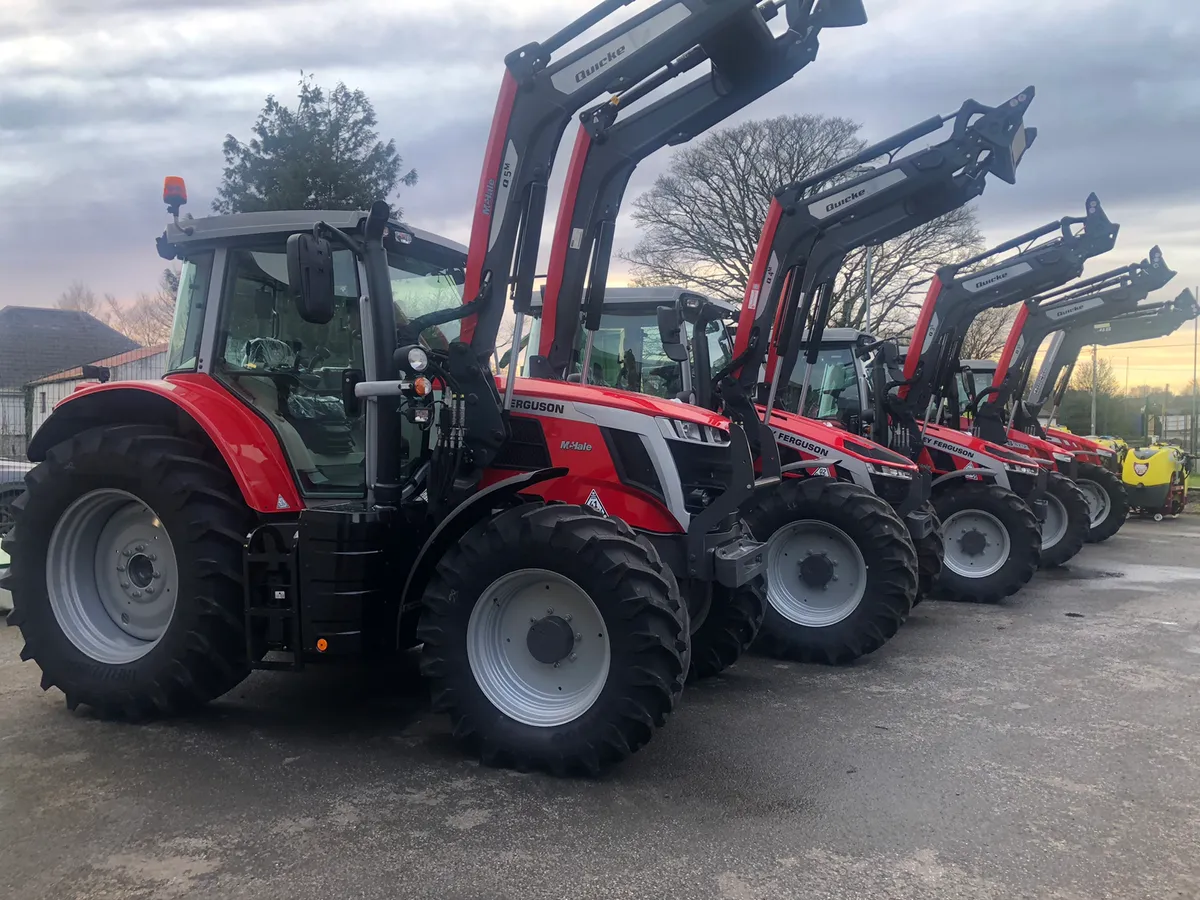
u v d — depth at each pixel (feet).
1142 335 38.24
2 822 9.66
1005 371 34.65
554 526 10.94
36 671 15.43
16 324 112.06
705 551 13.10
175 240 13.39
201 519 12.09
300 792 10.53
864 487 18.94
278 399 13.12
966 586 23.65
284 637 11.84
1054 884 8.69
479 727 11.28
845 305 86.63
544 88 12.60
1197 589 25.81
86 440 12.82
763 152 84.53
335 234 12.00
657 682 10.57
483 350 12.59
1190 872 8.96
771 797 10.64
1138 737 12.99
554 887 8.46
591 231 15.20
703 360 18.76
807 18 14.23
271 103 84.07
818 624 17.42
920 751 12.32
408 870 8.73
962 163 18.83
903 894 8.45
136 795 10.38
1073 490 28.99
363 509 12.15
